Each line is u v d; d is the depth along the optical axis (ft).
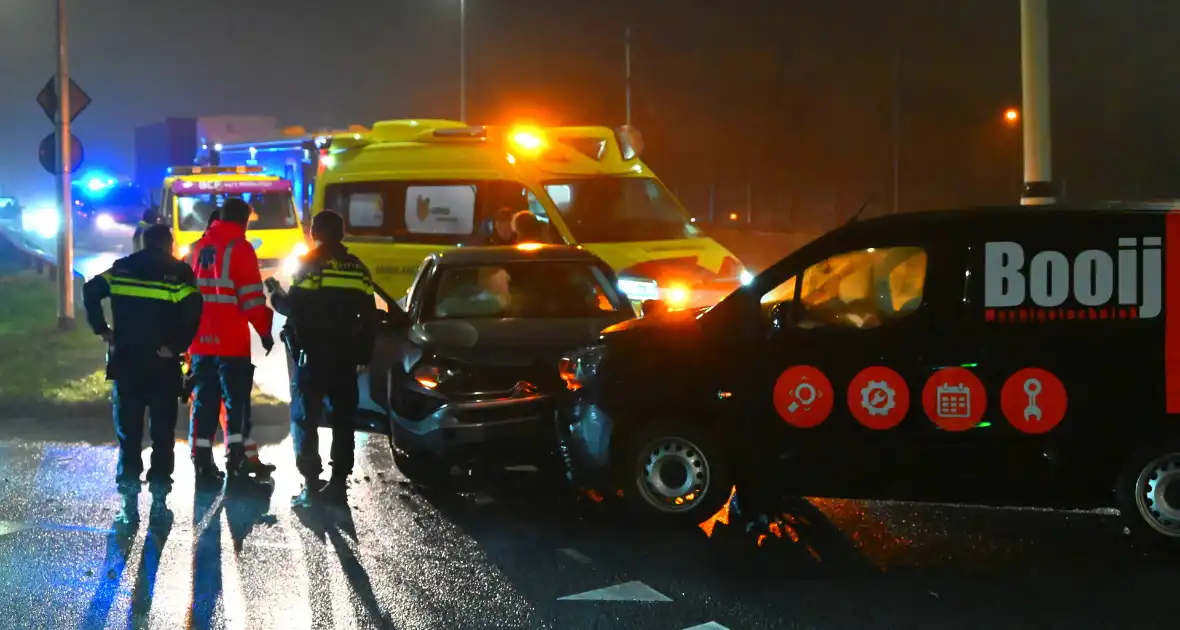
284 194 74.13
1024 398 21.09
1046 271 21.11
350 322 26.81
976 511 24.59
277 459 30.27
